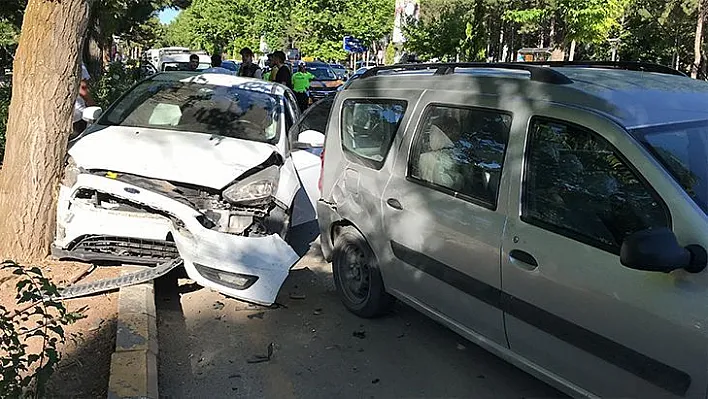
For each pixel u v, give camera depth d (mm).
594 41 21016
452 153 4164
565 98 3561
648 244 2752
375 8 33219
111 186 4941
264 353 4512
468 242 3895
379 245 4766
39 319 4277
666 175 3031
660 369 2898
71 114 5297
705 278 2762
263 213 5180
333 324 5031
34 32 5035
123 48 52625
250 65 14820
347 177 5074
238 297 4879
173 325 4902
